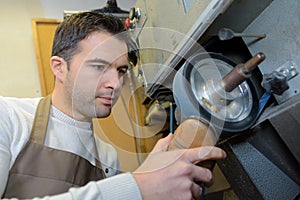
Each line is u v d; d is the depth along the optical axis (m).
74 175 0.81
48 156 0.79
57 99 0.90
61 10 1.77
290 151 0.62
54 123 0.86
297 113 0.58
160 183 0.52
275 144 0.65
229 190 1.02
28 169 0.75
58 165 0.79
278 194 0.64
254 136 0.67
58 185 0.76
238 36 0.72
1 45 1.62
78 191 0.48
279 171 0.65
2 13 1.68
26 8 1.73
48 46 1.66
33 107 0.89
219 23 0.71
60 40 0.86
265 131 0.66
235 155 0.68
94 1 1.84
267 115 0.65
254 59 0.60
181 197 0.52
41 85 1.58
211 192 0.99
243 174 0.69
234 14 0.67
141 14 1.15
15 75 1.59
